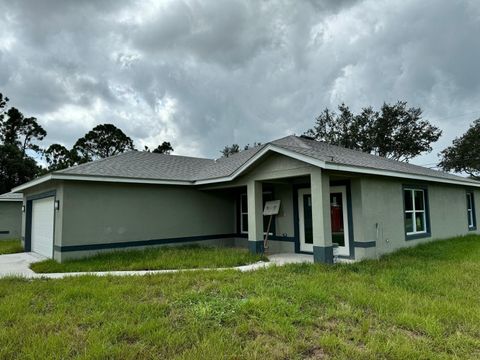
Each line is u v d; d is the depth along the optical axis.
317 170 8.38
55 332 3.94
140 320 4.33
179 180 11.76
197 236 12.66
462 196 14.89
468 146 31.89
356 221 9.09
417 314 4.51
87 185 9.91
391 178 10.31
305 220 10.69
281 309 4.57
